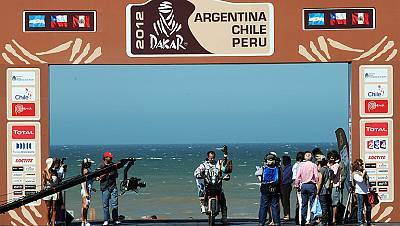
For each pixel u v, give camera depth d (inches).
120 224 2190.0
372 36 2126.0
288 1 2119.8
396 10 2124.8
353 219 2142.0
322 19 2123.5
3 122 2124.8
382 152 2142.0
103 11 2122.3
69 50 2124.8
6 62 2123.5
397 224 2096.5
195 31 2119.8
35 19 2123.5
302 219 2031.3
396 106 2133.4
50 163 2007.9
